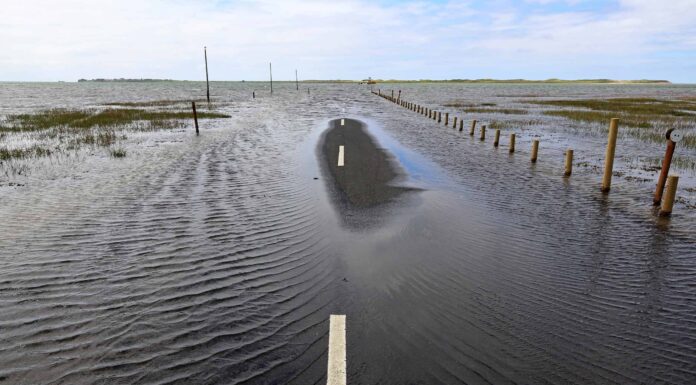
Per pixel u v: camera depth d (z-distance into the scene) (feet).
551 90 522.47
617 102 224.33
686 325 16.55
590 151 69.00
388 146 65.62
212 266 21.11
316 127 93.40
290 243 24.30
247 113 138.72
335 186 38.45
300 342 14.52
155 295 18.01
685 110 162.61
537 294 18.76
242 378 12.65
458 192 38.22
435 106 193.06
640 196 39.73
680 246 26.03
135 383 12.38
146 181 40.68
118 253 22.80
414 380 12.57
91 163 50.26
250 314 16.43
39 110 147.43
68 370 12.96
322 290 18.47
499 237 26.43
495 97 308.40
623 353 14.43
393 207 31.81
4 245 23.86
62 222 28.14
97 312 16.53
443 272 20.66
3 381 12.39
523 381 12.70
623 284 20.27
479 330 15.51
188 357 13.67
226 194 35.70
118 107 168.55
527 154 64.59
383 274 20.17
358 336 14.85
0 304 17.10
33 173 44.50
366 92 406.62
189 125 96.78
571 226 29.66
